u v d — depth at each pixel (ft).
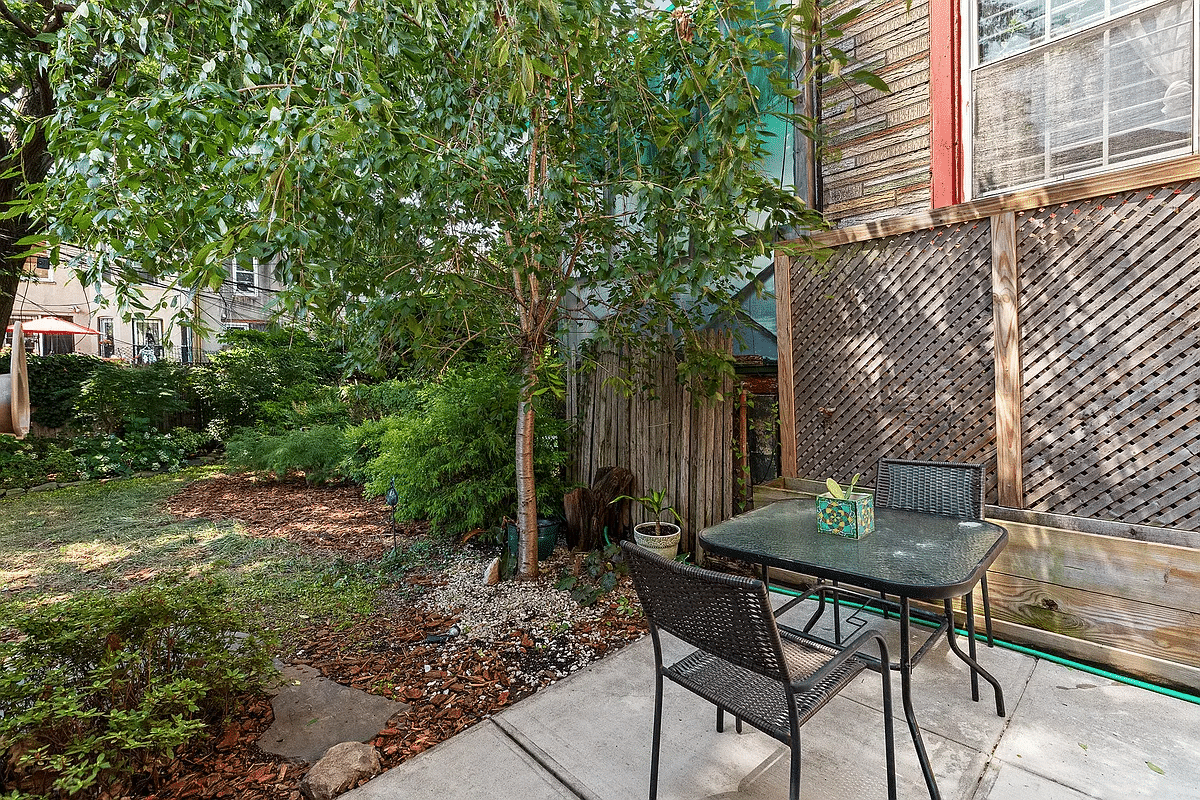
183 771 6.59
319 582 12.80
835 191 14.51
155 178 7.13
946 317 10.55
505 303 12.22
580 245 11.69
